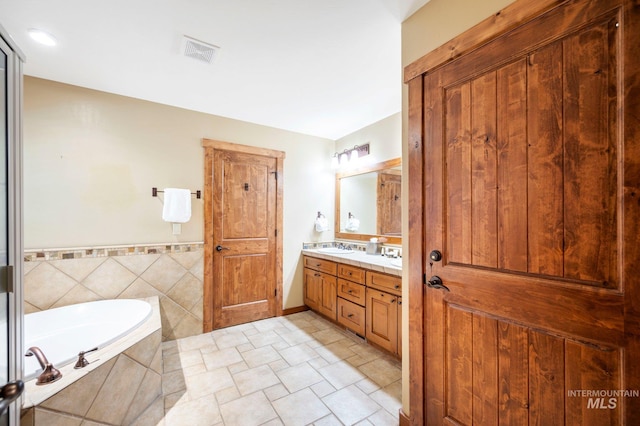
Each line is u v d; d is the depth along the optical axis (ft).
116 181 7.88
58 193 7.17
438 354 4.37
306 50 5.92
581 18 2.91
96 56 6.07
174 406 5.55
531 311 3.33
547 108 3.20
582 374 2.94
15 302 3.17
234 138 9.83
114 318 7.22
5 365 3.03
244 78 7.07
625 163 2.66
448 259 4.25
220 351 7.86
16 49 3.22
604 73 2.78
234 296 9.84
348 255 9.86
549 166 3.19
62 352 6.31
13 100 3.19
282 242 10.87
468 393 3.97
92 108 7.58
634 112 2.60
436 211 4.40
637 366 2.60
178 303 8.71
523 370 3.40
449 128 4.25
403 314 5.12
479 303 3.84
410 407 4.76
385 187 9.96
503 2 3.65
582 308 2.94
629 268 2.64
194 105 8.71
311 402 5.68
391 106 8.87
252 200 10.24
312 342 8.44
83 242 7.45
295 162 11.28
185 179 8.90
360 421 5.16
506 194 3.58
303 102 8.54
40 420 3.59
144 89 7.64
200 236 9.13
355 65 6.51
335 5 4.66
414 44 4.85
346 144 11.70
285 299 10.94
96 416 4.39
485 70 3.79
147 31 5.26
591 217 2.89
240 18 4.95
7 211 3.10
